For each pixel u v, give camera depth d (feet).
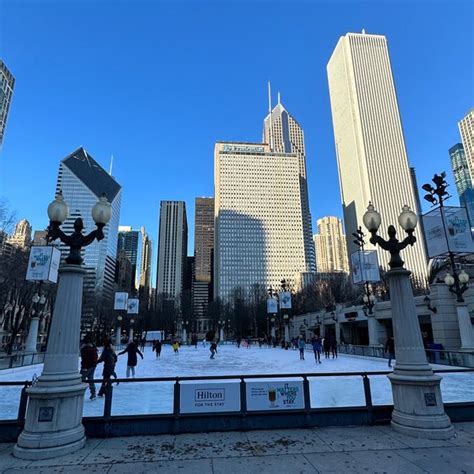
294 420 24.04
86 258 251.19
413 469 16.25
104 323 226.17
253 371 67.62
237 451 19.21
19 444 18.99
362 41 492.13
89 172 296.30
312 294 287.89
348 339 178.60
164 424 22.99
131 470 16.60
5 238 119.44
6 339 190.80
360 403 25.02
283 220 578.66
